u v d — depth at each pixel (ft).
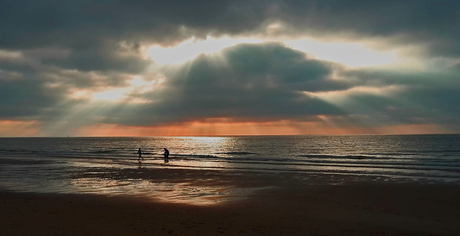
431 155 175.94
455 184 62.95
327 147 290.15
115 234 24.13
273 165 106.83
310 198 48.67
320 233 28.37
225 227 28.96
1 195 46.80
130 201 43.91
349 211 40.19
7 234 23.07
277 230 28.81
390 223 34.37
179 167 98.12
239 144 398.62
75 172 82.89
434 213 39.70
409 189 57.16
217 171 86.28
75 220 28.71
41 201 40.55
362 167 100.63
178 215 33.73
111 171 85.61
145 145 377.91
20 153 188.55
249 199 47.60
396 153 195.72
